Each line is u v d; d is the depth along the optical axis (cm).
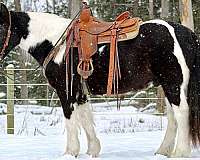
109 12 2831
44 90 2044
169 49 623
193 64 628
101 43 652
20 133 1077
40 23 690
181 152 614
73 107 663
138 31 640
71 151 653
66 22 694
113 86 649
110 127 1206
